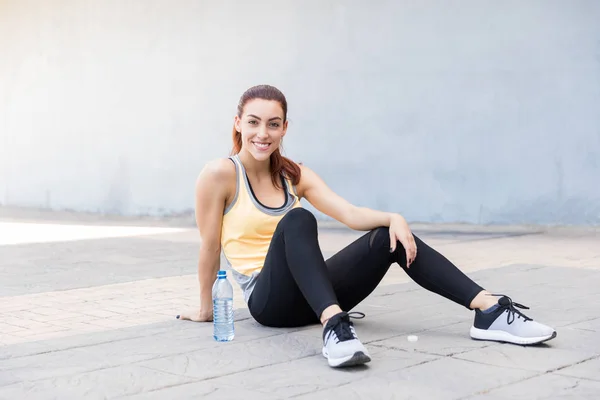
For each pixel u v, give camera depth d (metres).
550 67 8.97
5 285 5.19
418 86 9.71
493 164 9.32
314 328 3.46
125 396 2.45
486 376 2.61
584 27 8.77
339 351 2.69
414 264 3.17
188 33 11.70
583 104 8.81
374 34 9.96
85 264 6.33
